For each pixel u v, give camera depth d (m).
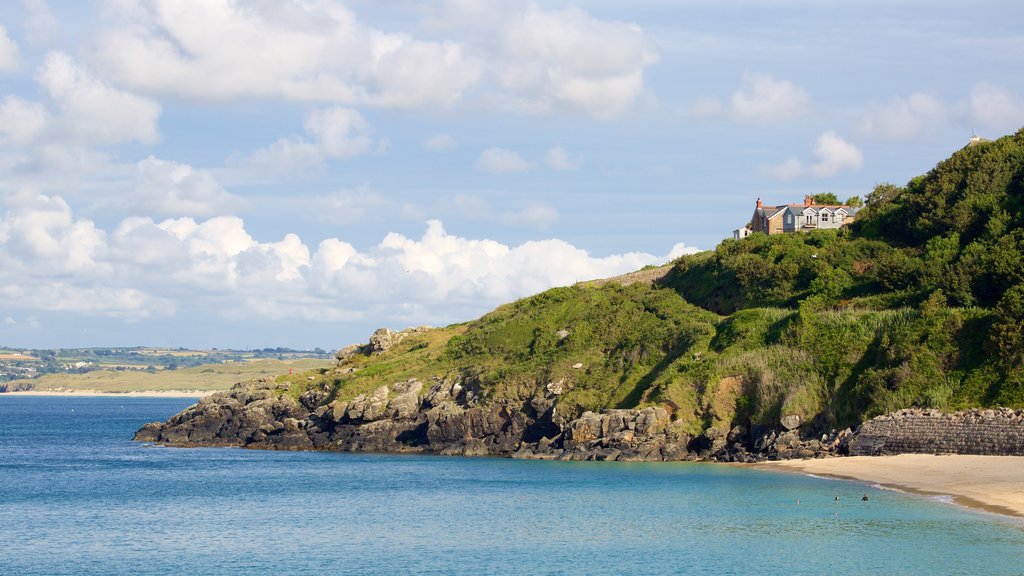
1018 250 119.69
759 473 96.44
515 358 142.25
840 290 132.75
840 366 108.25
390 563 62.38
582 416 121.00
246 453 140.00
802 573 56.47
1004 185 142.50
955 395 96.62
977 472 82.88
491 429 131.00
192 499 92.38
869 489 81.69
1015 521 65.81
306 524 77.25
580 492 90.62
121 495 95.62
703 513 76.38
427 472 110.62
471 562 62.19
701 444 112.19
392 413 139.88
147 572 60.97
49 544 70.06
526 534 70.75
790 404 106.62
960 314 105.31
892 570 55.31
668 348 129.75
